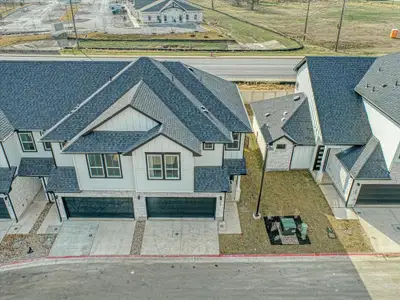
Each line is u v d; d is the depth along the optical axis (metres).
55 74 22.25
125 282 17.14
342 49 55.69
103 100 20.47
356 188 21.47
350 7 107.62
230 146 21.31
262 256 18.75
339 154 23.33
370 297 16.36
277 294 16.52
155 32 65.94
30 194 22.36
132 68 21.39
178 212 21.16
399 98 20.94
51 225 20.75
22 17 88.19
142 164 18.61
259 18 86.38
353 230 20.50
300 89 28.92
